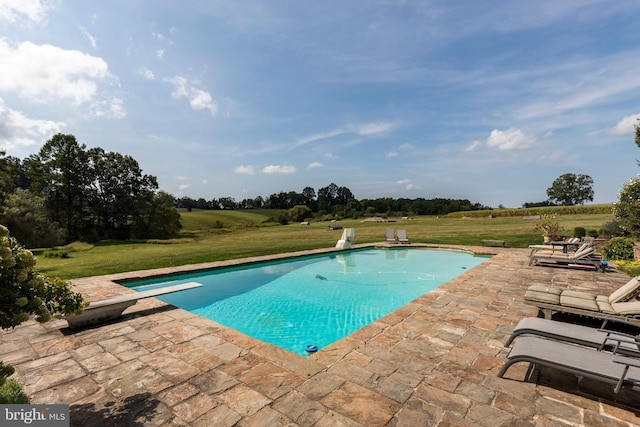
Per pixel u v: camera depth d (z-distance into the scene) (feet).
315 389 10.62
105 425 8.75
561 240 59.36
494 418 9.01
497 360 12.75
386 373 11.70
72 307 9.37
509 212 183.62
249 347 14.17
